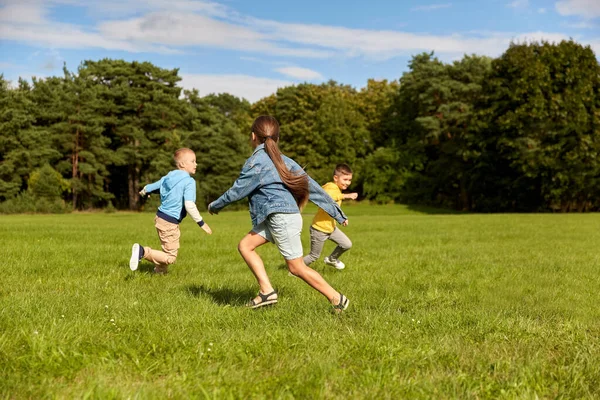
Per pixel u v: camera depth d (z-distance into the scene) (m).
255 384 2.87
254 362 3.28
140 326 4.08
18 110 46.78
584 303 5.70
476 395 2.82
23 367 3.08
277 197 4.58
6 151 46.88
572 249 10.85
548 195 41.00
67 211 48.66
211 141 56.50
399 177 58.31
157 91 54.00
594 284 6.86
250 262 4.87
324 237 7.66
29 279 6.57
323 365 3.13
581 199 42.03
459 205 54.25
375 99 67.19
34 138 47.22
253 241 4.87
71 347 3.38
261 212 4.61
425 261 8.85
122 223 21.30
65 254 8.87
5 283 6.20
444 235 14.36
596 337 4.05
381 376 3.03
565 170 38.00
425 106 54.56
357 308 4.93
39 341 3.39
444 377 3.05
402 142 61.59
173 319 4.37
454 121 50.72
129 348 3.43
